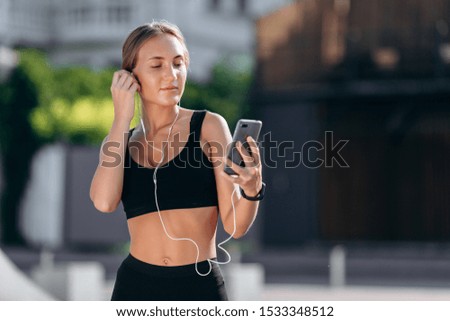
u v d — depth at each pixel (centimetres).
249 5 6319
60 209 4681
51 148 4647
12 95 4475
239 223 585
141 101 618
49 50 5825
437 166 4078
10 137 4525
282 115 4316
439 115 4075
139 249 598
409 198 4119
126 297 596
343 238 4178
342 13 4153
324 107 4209
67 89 4472
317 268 3756
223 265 2777
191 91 4578
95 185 594
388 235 4134
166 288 589
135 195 597
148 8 5825
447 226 4053
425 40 4062
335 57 4172
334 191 4200
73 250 4562
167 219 590
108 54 5809
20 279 1241
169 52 598
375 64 4131
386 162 4150
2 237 4659
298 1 4241
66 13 5841
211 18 6122
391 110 4141
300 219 4234
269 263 3856
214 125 604
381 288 2875
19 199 4653
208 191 595
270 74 4319
